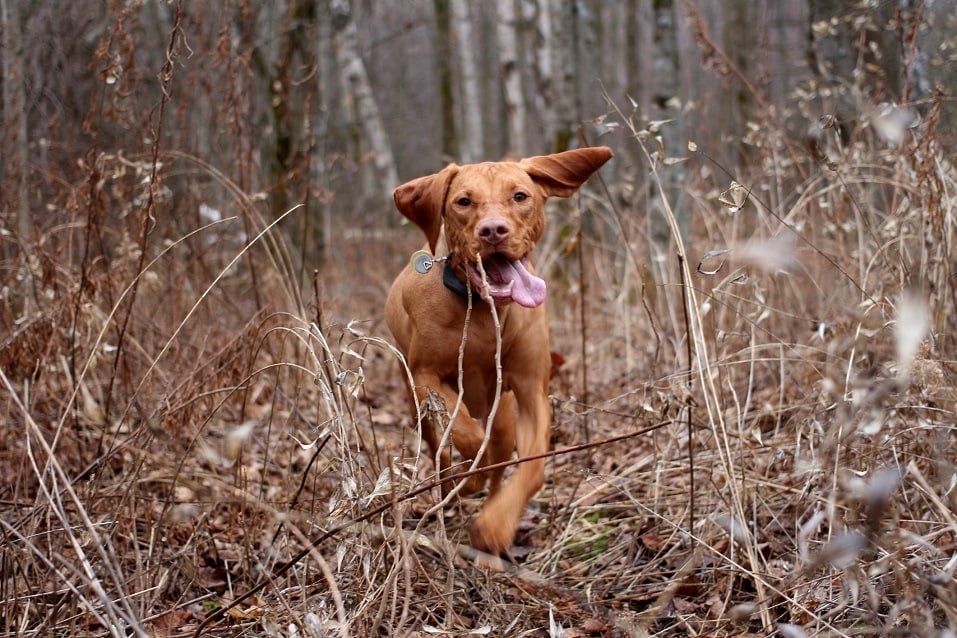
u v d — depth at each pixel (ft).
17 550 10.00
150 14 32.27
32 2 21.35
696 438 13.88
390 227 43.57
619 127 12.44
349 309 25.09
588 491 13.67
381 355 22.68
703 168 20.75
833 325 12.90
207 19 23.56
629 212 21.70
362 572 9.50
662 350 16.49
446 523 13.10
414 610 9.79
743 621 9.48
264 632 9.52
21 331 13.16
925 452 10.11
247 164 18.74
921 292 11.09
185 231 18.57
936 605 8.46
